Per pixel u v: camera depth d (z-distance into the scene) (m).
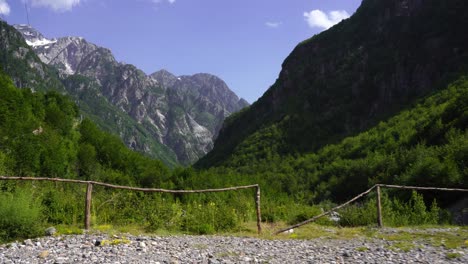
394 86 174.25
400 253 9.10
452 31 171.50
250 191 20.80
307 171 124.81
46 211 11.31
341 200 84.81
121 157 83.56
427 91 146.75
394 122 127.06
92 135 88.12
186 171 64.06
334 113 188.75
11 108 64.50
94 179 59.31
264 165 156.12
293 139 182.12
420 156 62.69
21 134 54.91
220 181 59.00
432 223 15.81
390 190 35.72
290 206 18.52
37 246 8.70
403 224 15.12
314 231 13.19
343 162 104.88
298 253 9.09
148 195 13.65
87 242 9.12
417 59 174.62
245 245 9.90
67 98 108.62
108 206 12.62
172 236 10.87
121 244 9.05
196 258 8.05
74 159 65.50
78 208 12.04
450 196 37.94
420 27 188.62
